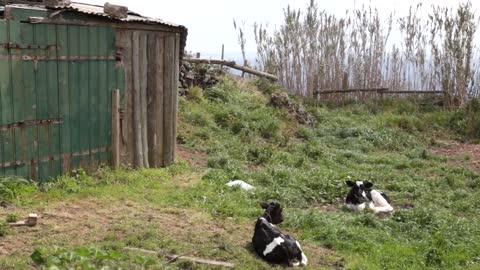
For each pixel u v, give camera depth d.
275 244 6.61
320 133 17.70
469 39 21.73
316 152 14.63
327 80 23.08
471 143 17.88
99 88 10.10
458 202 10.52
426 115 20.19
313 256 7.11
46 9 9.00
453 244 7.88
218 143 14.14
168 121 11.84
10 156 8.56
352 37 23.19
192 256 6.56
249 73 20.23
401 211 9.17
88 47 9.78
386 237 8.01
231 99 17.78
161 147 11.80
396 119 19.34
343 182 10.98
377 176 12.45
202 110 16.06
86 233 7.02
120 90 10.56
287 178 11.19
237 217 8.36
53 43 9.11
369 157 14.90
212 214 8.41
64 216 7.66
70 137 9.61
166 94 11.73
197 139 14.20
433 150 16.81
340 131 17.88
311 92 22.98
